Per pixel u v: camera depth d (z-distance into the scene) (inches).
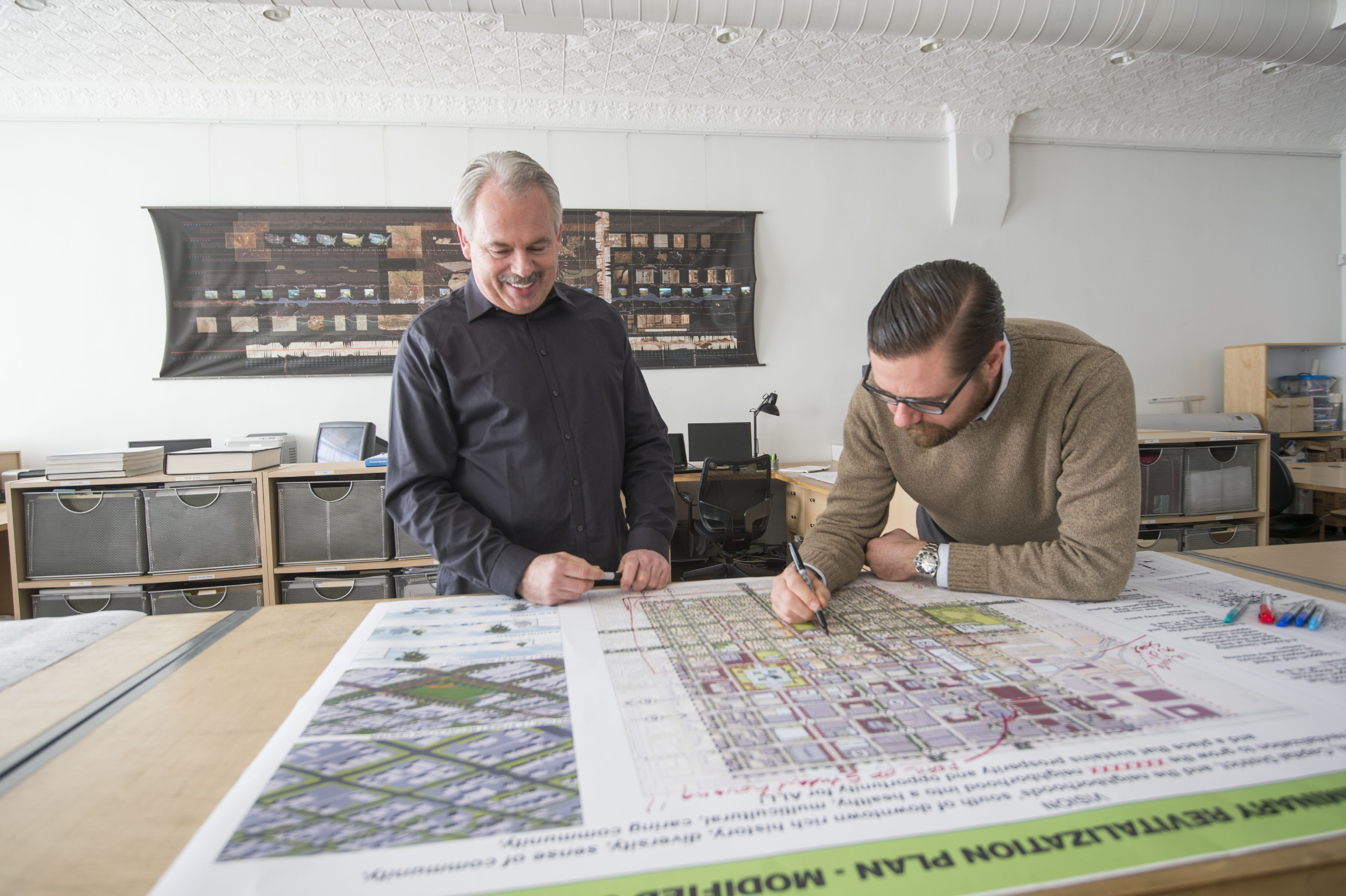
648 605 35.3
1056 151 177.9
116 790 18.6
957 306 29.7
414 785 18.1
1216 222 187.9
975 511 42.3
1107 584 33.6
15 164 140.4
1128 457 34.5
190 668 27.5
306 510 103.4
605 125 157.8
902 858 14.9
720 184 163.2
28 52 128.3
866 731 20.9
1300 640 28.4
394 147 150.8
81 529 98.5
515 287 40.8
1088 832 15.7
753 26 109.6
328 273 149.5
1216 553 45.4
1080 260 180.4
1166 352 186.7
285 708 23.9
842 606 34.4
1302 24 115.1
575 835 15.8
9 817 17.3
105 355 144.0
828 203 167.3
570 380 44.9
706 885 14.1
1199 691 23.4
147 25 121.6
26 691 25.3
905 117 167.0
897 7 107.3
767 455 137.1
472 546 38.4
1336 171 194.5
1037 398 36.6
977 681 24.6
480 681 25.3
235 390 147.8
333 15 120.5
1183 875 14.3
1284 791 17.2
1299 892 14.6
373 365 151.4
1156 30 113.2
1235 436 121.4
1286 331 193.3
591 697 23.7
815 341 168.7
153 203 144.3
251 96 144.3
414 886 14.2
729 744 20.1
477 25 124.8
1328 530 151.3
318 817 16.7
